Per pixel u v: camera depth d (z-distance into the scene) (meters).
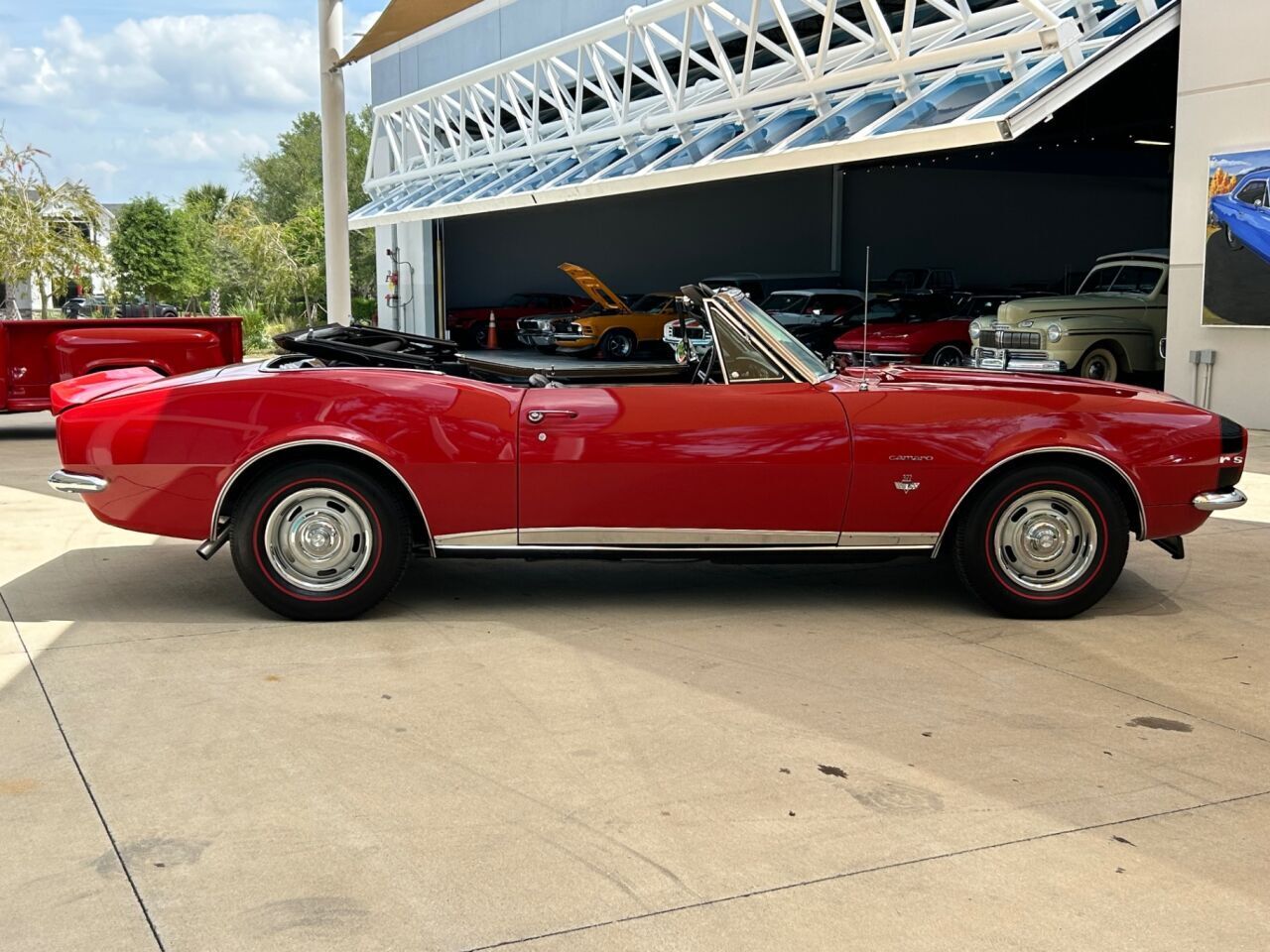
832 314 20.95
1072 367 14.52
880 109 13.50
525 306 30.06
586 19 23.41
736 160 14.03
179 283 57.03
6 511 8.20
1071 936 2.61
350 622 5.21
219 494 5.06
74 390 5.59
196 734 3.83
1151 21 11.92
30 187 33.41
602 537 5.13
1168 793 3.37
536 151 20.25
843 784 3.42
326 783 3.43
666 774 3.50
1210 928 2.64
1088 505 5.11
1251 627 5.14
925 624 5.18
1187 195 12.45
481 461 5.02
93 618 5.30
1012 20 12.68
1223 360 12.24
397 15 14.58
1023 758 3.63
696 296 5.33
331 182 15.19
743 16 19.88
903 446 5.04
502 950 2.54
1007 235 33.66
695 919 2.67
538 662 4.60
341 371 5.17
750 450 5.03
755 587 5.88
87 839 3.07
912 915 2.69
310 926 2.64
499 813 3.23
